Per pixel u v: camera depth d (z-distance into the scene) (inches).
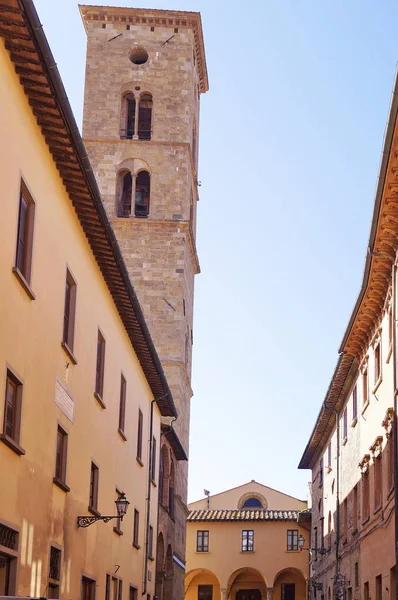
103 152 2527.1
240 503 3592.5
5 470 714.2
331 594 1964.8
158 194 2506.2
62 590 923.4
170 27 2635.3
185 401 2498.8
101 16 2625.5
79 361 1005.8
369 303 1289.4
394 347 1117.7
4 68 695.1
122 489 1328.7
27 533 780.0
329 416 1959.9
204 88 2972.4
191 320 2691.9
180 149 2541.8
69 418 955.3
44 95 756.6
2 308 706.8
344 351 1535.4
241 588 3405.5
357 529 1539.1
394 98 774.5
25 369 777.6
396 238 1060.5
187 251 2556.6
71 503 964.0
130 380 1412.4
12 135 727.7
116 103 2568.9
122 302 1241.4
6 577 738.2
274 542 3257.9
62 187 909.8
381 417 1293.1
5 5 639.8
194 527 3309.5
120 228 2469.2
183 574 2380.7
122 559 1334.9
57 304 896.9
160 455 1854.1
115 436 1259.8
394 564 1152.8
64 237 928.3
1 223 700.7
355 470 1593.3
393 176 919.0
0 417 703.7
